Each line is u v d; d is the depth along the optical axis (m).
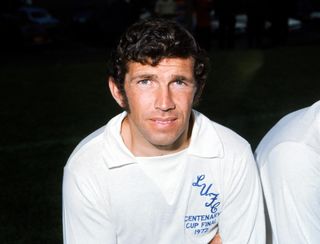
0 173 4.63
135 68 1.75
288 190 1.91
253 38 12.46
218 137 1.95
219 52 10.87
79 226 2.00
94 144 1.97
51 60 13.60
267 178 2.03
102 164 1.92
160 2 12.69
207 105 6.83
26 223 3.69
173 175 1.91
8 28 16.47
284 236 1.98
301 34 15.59
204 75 1.84
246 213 2.04
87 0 26.31
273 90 7.67
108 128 1.94
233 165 1.96
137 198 1.93
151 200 1.93
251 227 2.05
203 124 1.96
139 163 1.90
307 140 1.89
